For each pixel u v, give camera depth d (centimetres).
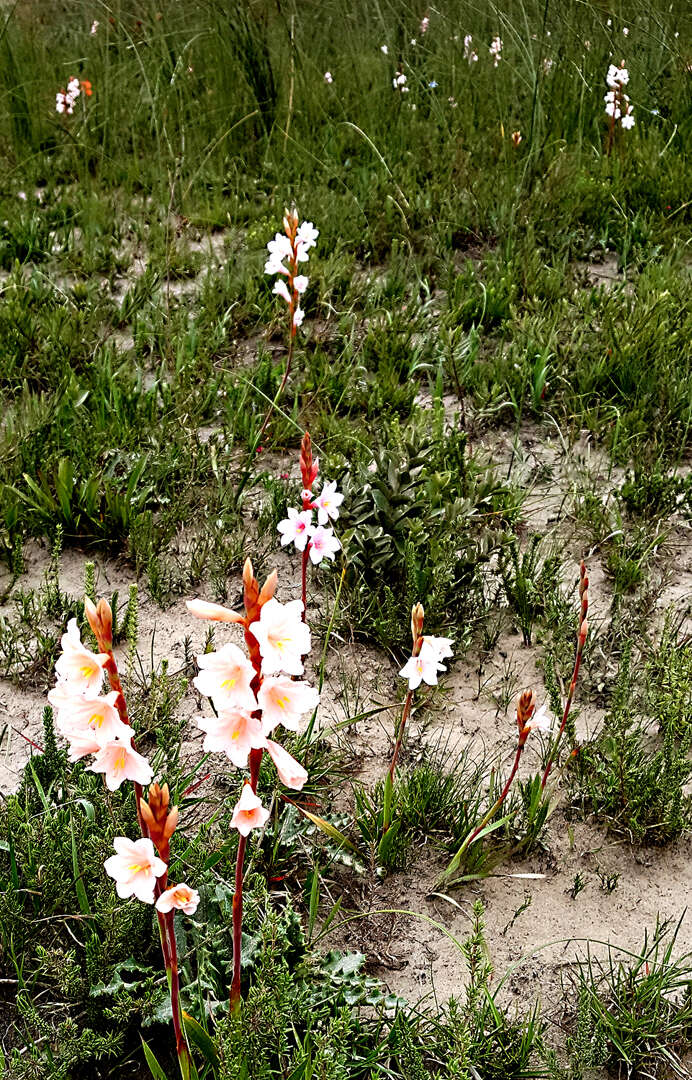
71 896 194
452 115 605
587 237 482
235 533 298
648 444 337
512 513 302
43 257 464
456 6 737
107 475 309
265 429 341
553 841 217
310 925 191
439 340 388
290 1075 170
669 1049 185
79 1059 179
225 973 184
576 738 235
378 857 210
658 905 208
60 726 144
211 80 626
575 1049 182
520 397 360
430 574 258
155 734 230
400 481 274
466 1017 180
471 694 250
